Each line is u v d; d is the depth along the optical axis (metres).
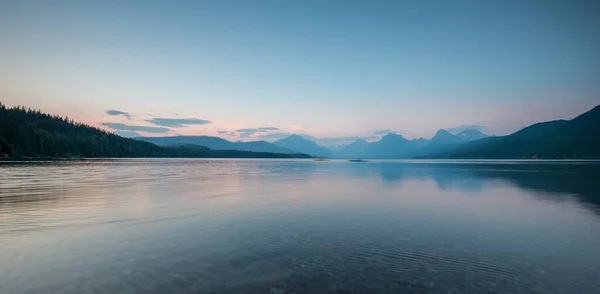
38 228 17.45
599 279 10.64
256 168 106.56
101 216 20.88
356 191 36.41
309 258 12.64
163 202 26.97
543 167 106.19
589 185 42.47
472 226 18.48
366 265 11.85
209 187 40.00
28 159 149.88
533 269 11.54
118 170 77.19
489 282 10.33
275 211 23.19
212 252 13.41
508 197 31.09
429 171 84.75
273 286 9.94
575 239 15.66
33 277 10.60
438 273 11.08
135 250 13.62
